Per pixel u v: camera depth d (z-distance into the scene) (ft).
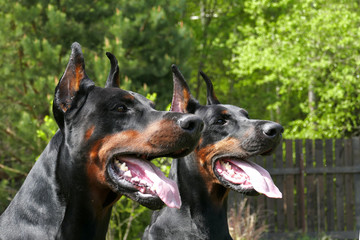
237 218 27.58
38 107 32.76
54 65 32.37
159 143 8.88
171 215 13.33
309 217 32.91
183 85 14.20
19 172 32.24
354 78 41.68
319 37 44.04
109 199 9.25
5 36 33.32
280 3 49.62
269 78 48.29
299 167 32.32
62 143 8.87
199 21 73.67
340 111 45.52
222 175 13.32
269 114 67.05
